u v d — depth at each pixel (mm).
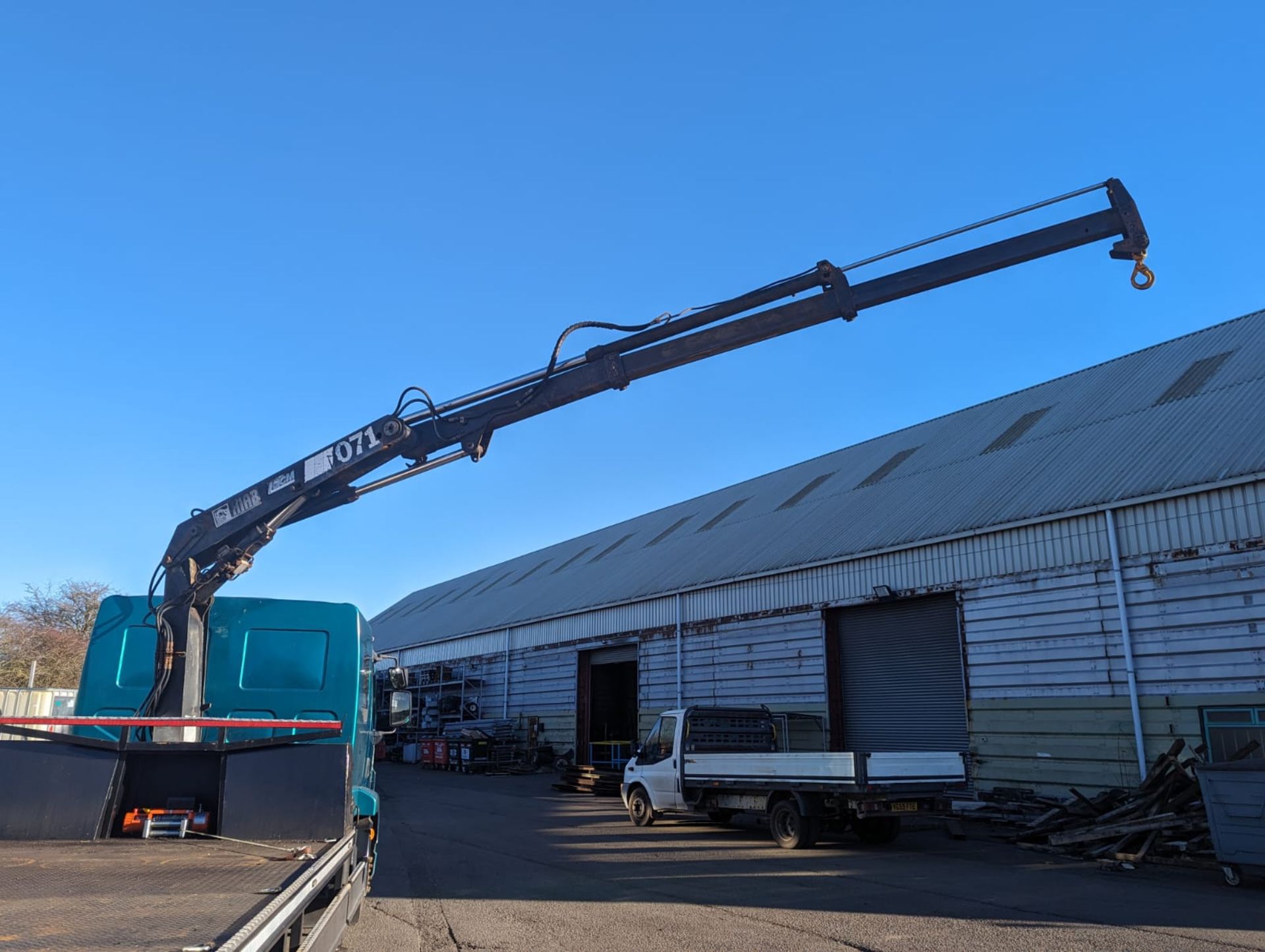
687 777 15789
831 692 21531
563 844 14266
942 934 7969
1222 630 14617
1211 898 9609
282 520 8492
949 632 19422
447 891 10148
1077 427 20344
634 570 31812
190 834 5832
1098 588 16375
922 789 13320
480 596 46594
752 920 8547
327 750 6012
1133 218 7699
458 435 8727
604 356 8641
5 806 5672
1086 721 16188
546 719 33594
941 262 8180
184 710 7906
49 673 40812
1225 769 10539
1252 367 18188
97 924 3334
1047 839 14023
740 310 8461
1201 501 15195
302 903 4043
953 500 20422
